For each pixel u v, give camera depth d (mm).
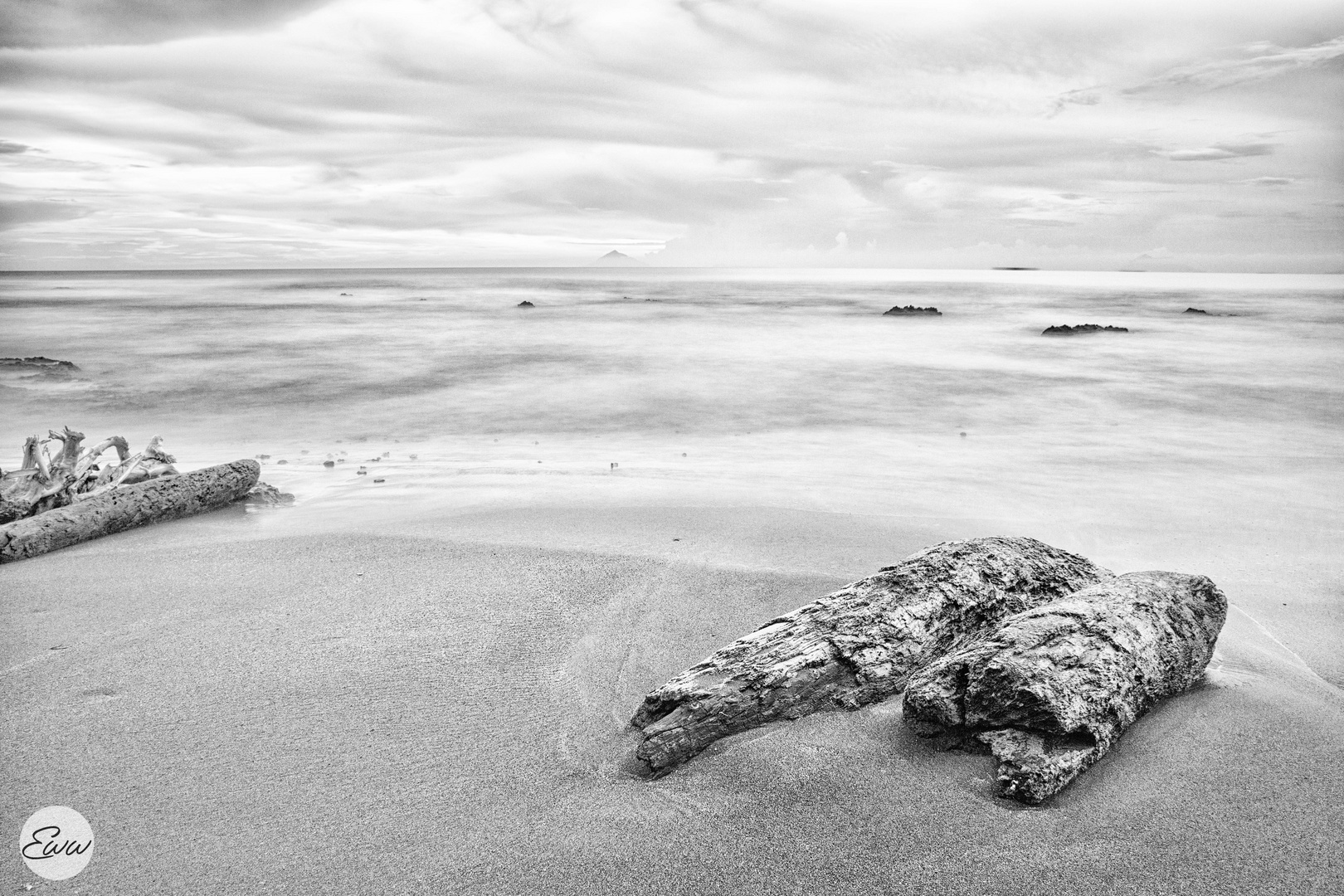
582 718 4738
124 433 15648
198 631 5910
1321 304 54750
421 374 23281
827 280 128750
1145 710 4457
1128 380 21484
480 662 5402
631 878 3414
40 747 4398
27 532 7887
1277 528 8805
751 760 4129
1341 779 3965
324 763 4262
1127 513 9445
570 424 16328
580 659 5473
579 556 7461
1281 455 12992
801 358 26219
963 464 12391
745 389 20359
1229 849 3514
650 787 4047
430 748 4406
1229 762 4105
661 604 6406
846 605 4883
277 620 6105
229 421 16781
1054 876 3373
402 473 11898
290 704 4871
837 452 13398
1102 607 4609
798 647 4578
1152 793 3865
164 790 4039
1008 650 4270
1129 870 3396
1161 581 5074
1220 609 5082
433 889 3383
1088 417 16656
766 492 10438
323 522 9125
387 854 3592
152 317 46656
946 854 3506
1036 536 8438
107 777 4148
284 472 12062
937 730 4219
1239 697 4738
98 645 5703
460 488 10828
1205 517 9273
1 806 3910
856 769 4031
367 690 5027
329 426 16312
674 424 16234
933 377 22062
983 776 3971
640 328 38219
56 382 21828
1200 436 14672
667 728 4246
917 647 4719
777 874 3414
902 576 5082
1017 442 14188
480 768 4230
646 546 7820
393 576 7012
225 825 3787
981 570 5172
